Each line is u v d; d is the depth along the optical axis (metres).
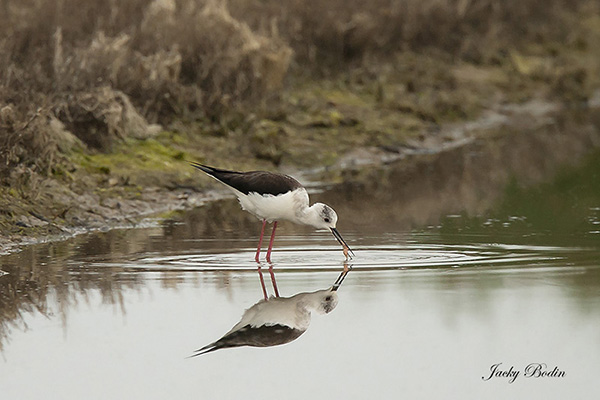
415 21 21.78
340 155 16.41
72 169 13.15
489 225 12.04
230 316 8.32
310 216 10.45
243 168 14.96
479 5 23.11
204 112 15.91
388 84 19.92
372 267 9.91
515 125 19.98
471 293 8.84
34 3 16.39
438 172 15.89
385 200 13.78
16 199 11.77
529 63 23.23
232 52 16.53
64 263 10.08
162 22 16.58
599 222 12.15
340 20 20.05
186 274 9.70
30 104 12.99
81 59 14.66
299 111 17.45
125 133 14.59
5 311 8.41
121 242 11.12
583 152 17.59
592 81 23.33
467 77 21.61
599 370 7.08
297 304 8.62
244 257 10.43
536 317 8.12
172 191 13.73
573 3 27.09
